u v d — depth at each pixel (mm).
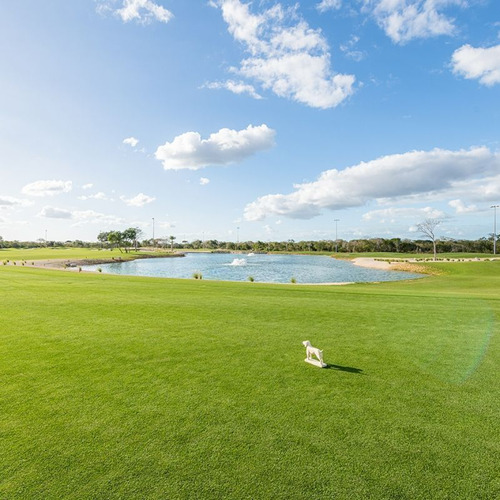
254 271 65188
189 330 10492
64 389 6250
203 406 5625
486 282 37250
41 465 4152
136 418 5238
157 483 3865
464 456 4359
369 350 8672
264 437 4746
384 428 5000
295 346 8953
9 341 9203
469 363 7738
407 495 3689
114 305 14625
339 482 3881
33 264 60375
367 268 71812
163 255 127188
